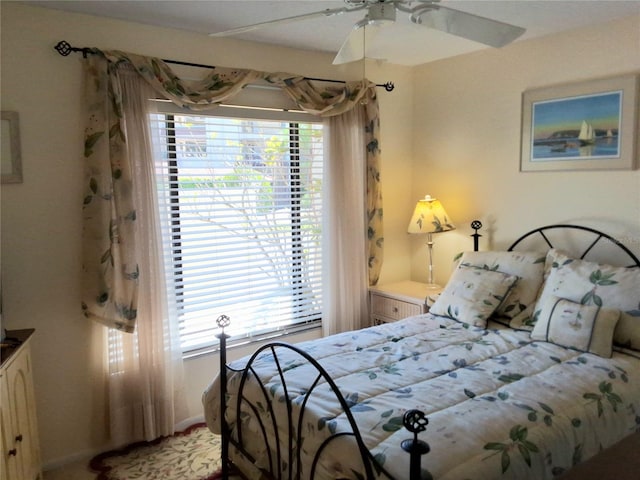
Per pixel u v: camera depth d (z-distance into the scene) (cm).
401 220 393
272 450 200
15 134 235
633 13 260
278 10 246
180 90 267
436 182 376
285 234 335
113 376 263
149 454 266
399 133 383
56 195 248
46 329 251
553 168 301
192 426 295
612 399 191
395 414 170
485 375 204
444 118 364
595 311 233
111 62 248
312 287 354
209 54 287
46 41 239
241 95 302
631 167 267
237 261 314
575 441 171
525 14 260
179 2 233
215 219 303
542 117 304
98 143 246
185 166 289
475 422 164
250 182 315
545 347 236
